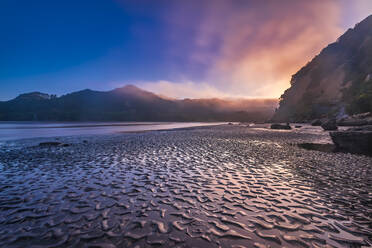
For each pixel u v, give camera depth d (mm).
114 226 4711
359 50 104375
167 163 11711
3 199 6418
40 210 5605
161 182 8156
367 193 6754
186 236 4270
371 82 71000
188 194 6789
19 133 42844
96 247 3916
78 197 6582
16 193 6969
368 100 58844
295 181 8141
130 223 4844
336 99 93312
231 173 9453
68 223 4863
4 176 9148
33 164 11766
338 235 4277
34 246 3971
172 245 3953
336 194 6672
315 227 4602
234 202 6078
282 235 4289
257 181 8180
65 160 12867
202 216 5191
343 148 16266
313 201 6102
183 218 5086
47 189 7379
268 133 34375
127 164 11508
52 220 5020
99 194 6848
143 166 10992
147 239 4168
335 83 105562
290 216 5129
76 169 10430
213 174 9297
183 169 10281
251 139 24922
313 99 112625
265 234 4328
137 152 15695
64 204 6020
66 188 7484
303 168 10328
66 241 4113
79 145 20688
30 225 4773
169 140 24531
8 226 4727
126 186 7684
